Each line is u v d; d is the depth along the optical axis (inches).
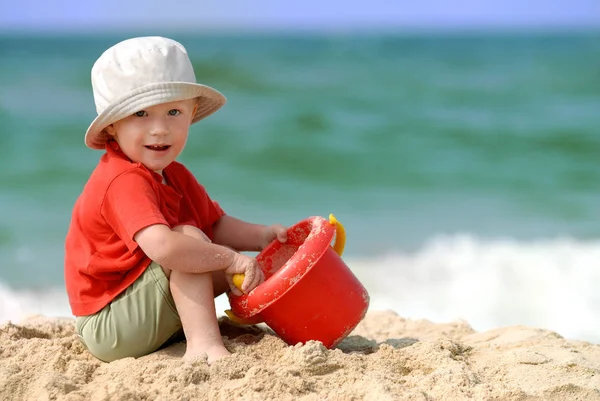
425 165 623.8
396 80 1119.0
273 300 145.5
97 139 156.6
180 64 152.6
